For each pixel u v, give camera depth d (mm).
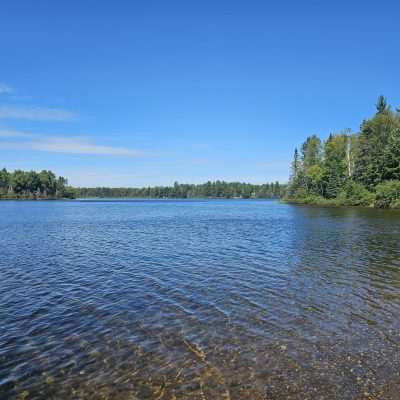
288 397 6848
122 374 7707
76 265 18328
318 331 9805
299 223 40688
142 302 12336
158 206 107125
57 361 8266
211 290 13703
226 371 7781
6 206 100688
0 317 10961
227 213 66438
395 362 8078
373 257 19703
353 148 88688
